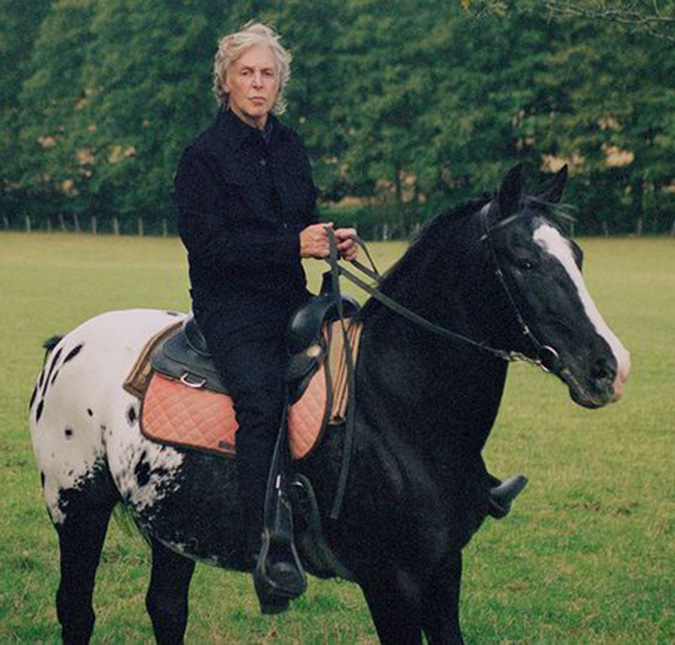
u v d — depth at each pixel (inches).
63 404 197.2
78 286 1129.4
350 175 2546.8
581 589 262.2
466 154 2436.0
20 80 2974.9
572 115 2336.4
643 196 2244.1
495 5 376.8
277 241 166.4
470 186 2508.6
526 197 154.5
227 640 231.3
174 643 193.3
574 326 144.0
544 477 374.6
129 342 194.4
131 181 2679.6
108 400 189.6
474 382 158.2
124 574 269.3
